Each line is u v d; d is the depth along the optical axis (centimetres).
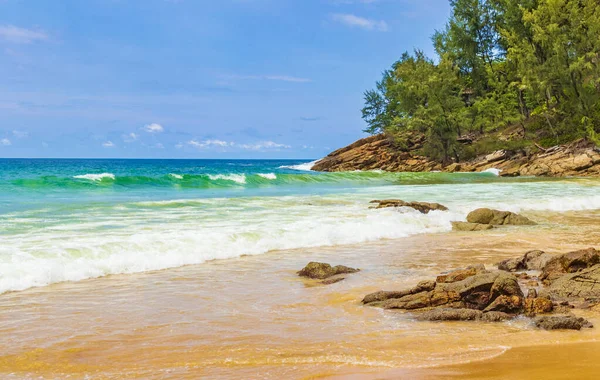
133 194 2714
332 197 2555
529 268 1088
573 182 3884
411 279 1026
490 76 7806
